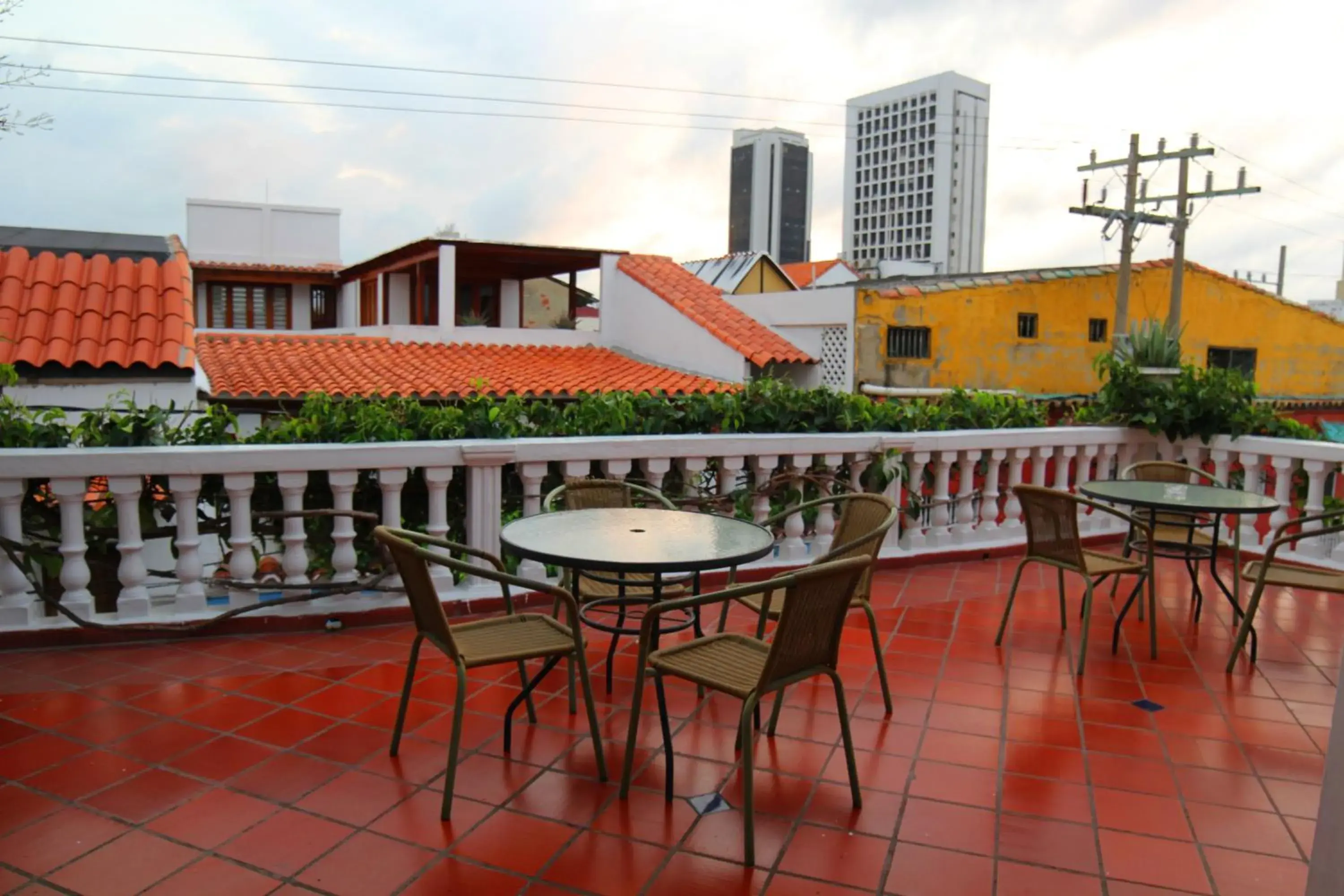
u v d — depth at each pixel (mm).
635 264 23312
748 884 2859
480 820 3205
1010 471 7547
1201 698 4473
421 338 20719
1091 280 23094
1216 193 20969
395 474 5328
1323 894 2193
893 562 6945
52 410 5125
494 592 5621
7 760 3572
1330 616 5883
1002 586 6461
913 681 4648
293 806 3268
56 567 4973
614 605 4789
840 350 20859
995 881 2900
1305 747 3924
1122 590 6438
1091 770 3684
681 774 3592
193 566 5047
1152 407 7898
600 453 5809
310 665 4652
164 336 11062
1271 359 26516
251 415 14969
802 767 3682
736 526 4289
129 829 3092
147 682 4391
